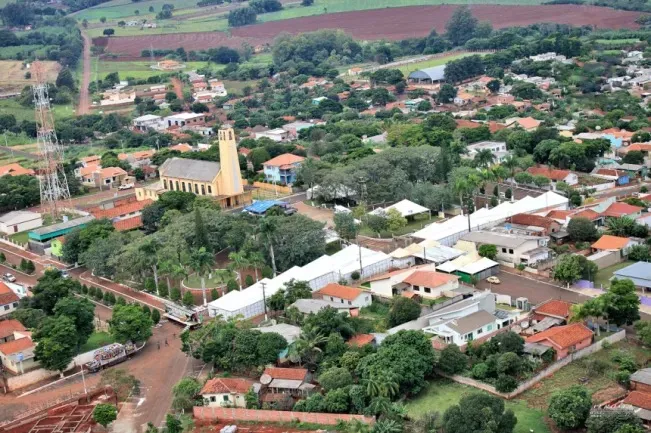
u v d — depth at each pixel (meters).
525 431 141.50
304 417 151.75
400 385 153.75
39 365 182.38
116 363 184.25
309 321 176.50
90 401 168.25
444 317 179.62
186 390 161.38
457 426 136.12
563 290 198.62
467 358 163.38
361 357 163.50
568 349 164.00
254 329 178.25
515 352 162.38
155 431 150.62
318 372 164.50
